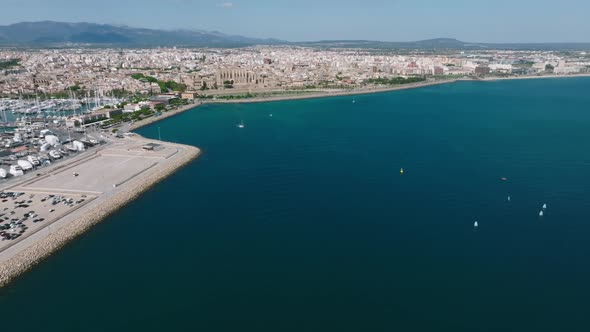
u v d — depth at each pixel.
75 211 173.12
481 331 105.12
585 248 144.25
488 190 199.75
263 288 122.94
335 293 120.38
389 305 115.00
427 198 190.00
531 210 176.25
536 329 105.75
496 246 145.75
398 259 137.50
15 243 144.38
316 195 194.75
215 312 112.75
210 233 157.25
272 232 157.50
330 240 150.62
